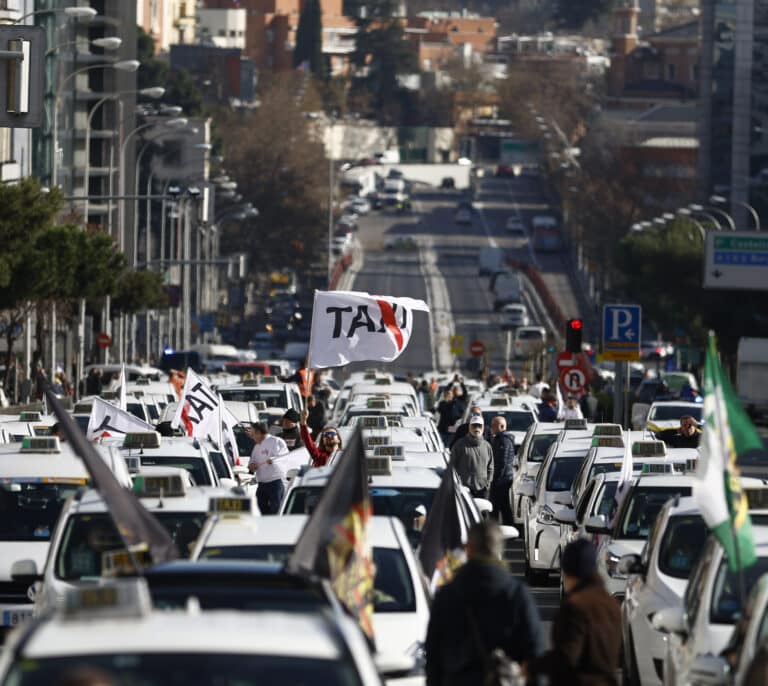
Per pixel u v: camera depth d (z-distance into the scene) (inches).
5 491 1689.2
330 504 988.6
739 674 949.8
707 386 1056.2
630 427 4020.7
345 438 2428.6
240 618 722.8
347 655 701.3
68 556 1421.0
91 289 5836.6
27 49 2736.2
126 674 673.0
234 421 2566.4
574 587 1000.9
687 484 1720.0
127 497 997.8
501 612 988.6
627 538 1683.1
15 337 5910.4
